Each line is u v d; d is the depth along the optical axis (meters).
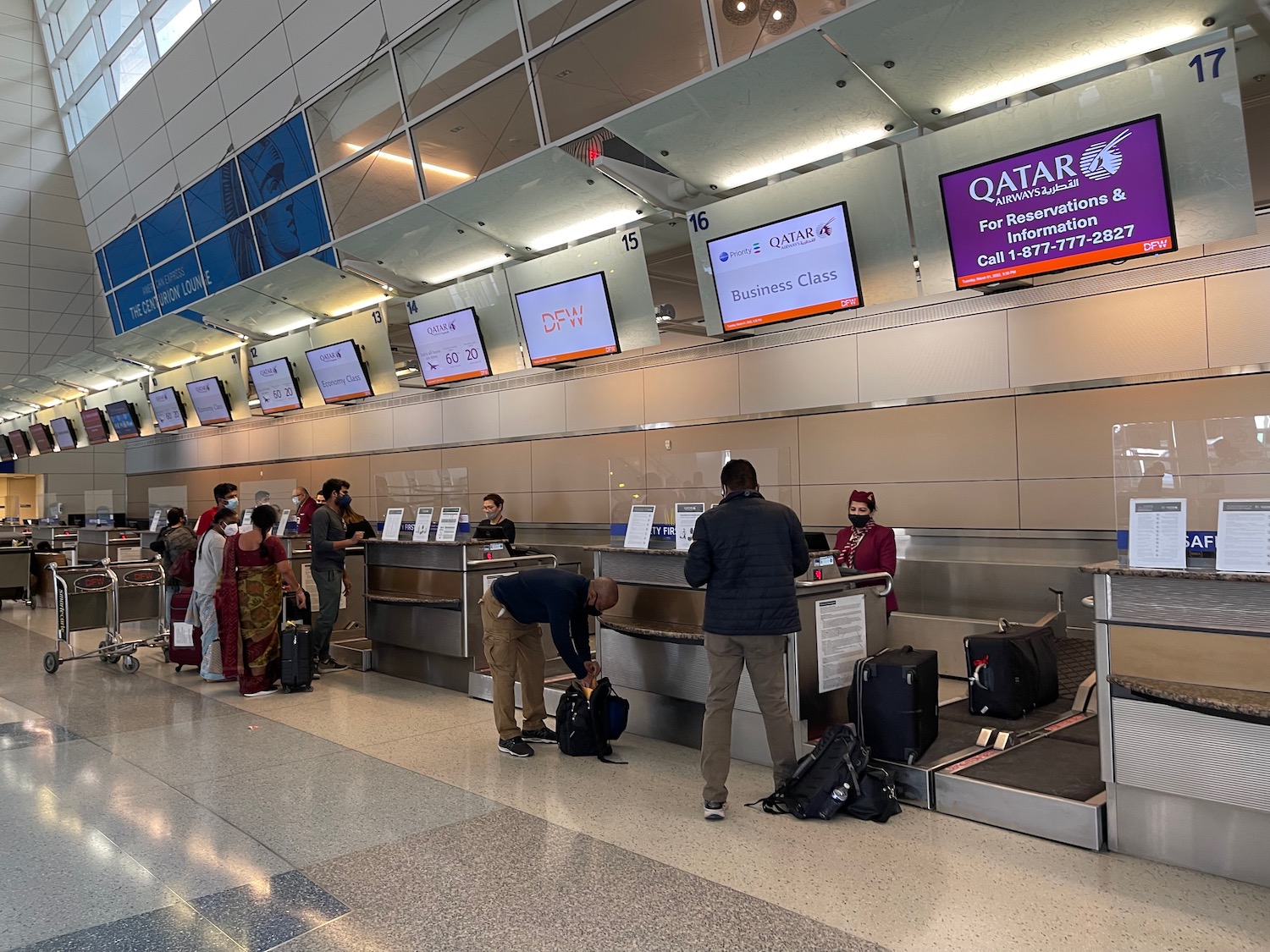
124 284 15.16
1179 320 5.94
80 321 16.80
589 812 3.92
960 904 2.95
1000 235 5.06
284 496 12.07
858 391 7.77
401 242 8.03
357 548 8.83
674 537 5.19
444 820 3.82
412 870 3.29
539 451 11.02
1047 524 6.58
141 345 13.71
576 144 6.03
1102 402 6.31
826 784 3.78
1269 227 5.57
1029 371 6.67
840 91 5.07
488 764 4.69
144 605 8.27
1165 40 4.37
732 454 5.04
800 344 8.23
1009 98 5.00
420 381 12.45
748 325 6.32
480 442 11.84
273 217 10.69
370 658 7.56
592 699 4.82
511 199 7.05
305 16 9.09
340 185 9.54
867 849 3.45
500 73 7.44
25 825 3.80
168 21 11.90
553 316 7.80
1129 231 4.61
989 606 6.85
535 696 5.20
